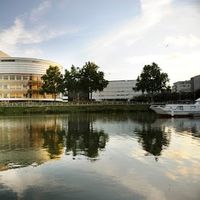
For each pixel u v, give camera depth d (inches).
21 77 5565.9
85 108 4266.7
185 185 619.2
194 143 1171.3
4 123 2353.6
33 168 783.1
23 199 560.7
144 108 4357.8
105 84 5000.0
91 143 1208.2
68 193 586.9
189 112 2910.9
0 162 854.5
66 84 4906.5
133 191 590.6
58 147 1116.5
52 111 4047.7
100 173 721.6
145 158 882.8
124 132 1594.5
